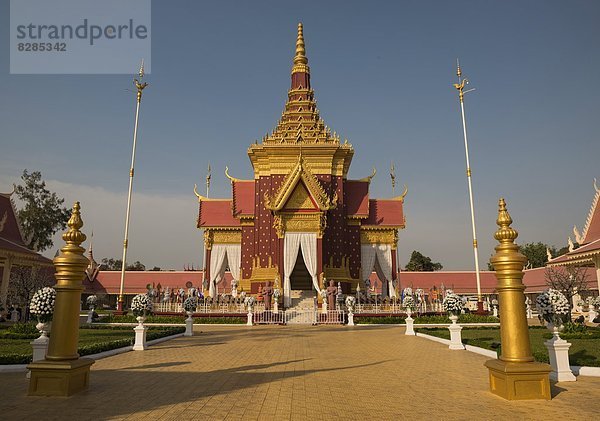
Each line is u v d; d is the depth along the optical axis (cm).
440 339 2114
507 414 798
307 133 4538
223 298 3850
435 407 850
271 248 4106
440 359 1525
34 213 6041
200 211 4512
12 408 826
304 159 4325
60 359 942
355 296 3928
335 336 2409
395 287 4200
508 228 986
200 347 1892
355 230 4306
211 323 3341
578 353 1483
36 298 1244
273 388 1023
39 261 4328
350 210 4353
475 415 793
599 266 3525
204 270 4359
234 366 1359
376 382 1102
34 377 924
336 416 788
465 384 1078
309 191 3750
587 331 2189
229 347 1886
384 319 3328
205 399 907
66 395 917
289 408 840
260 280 3953
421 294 3819
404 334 2538
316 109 4959
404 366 1366
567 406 851
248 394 957
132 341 1870
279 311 3403
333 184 4322
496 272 974
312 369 1304
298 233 3750
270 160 4328
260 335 2478
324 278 3772
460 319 3306
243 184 4550
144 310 1866
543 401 890
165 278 5991
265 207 4103
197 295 3822
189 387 1029
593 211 3884
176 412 804
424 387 1040
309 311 3475
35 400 888
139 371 1262
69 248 988
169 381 1105
